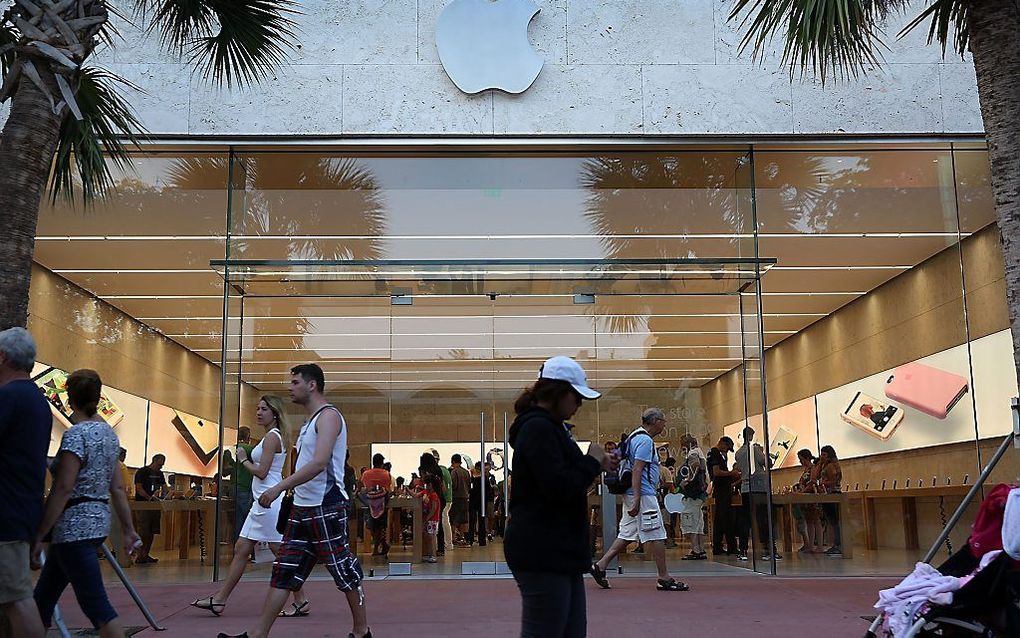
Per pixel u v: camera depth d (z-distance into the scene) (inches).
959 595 200.2
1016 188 258.7
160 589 382.6
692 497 436.5
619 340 445.1
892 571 422.9
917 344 461.7
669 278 448.5
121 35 423.5
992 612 200.4
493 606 320.5
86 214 450.6
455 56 433.4
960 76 436.1
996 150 263.1
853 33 291.1
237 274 446.3
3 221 238.1
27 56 247.9
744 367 445.1
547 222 449.4
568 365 157.6
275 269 446.6
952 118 434.0
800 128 433.7
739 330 446.6
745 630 268.7
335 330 445.1
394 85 433.1
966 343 450.6
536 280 449.1
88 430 204.1
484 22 436.5
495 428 438.9
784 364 469.4
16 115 245.4
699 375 443.8
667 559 431.5
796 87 435.8
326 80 431.8
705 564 430.9
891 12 438.3
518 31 435.8
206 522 428.5
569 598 150.0
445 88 433.4
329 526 233.8
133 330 449.4
